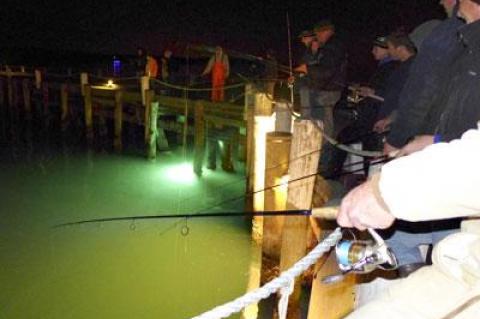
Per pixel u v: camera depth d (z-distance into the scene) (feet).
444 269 4.64
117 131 51.34
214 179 39.37
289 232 15.47
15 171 46.03
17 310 21.22
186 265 24.27
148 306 21.11
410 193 4.00
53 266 25.05
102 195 37.52
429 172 3.94
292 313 16.49
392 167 4.16
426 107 9.53
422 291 4.75
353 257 5.41
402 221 8.28
